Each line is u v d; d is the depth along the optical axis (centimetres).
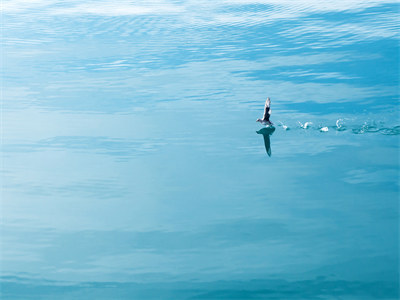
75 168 1368
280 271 940
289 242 1025
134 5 3591
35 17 3284
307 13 3172
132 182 1284
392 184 1236
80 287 915
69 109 1806
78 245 1038
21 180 1312
